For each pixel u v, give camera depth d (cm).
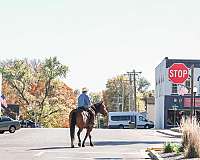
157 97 9131
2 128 5159
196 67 8175
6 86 10825
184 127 2277
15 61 10844
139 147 2927
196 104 8044
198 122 2258
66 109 11031
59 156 2283
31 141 3475
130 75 11725
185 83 8188
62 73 10981
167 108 8219
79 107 2867
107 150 2662
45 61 10969
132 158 2238
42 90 11000
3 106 8856
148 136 4519
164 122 8225
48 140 3600
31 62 11438
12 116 10038
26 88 10838
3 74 10750
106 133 5088
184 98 8181
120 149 2750
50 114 10925
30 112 10825
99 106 2961
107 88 13988
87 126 2873
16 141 3478
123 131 5803
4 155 2306
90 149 2714
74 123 2839
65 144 3130
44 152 2491
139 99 14525
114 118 8675
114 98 13825
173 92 8219
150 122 8644
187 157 2038
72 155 2342
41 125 10875
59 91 11031
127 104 13612
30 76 10850
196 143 2038
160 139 3966
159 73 8919
